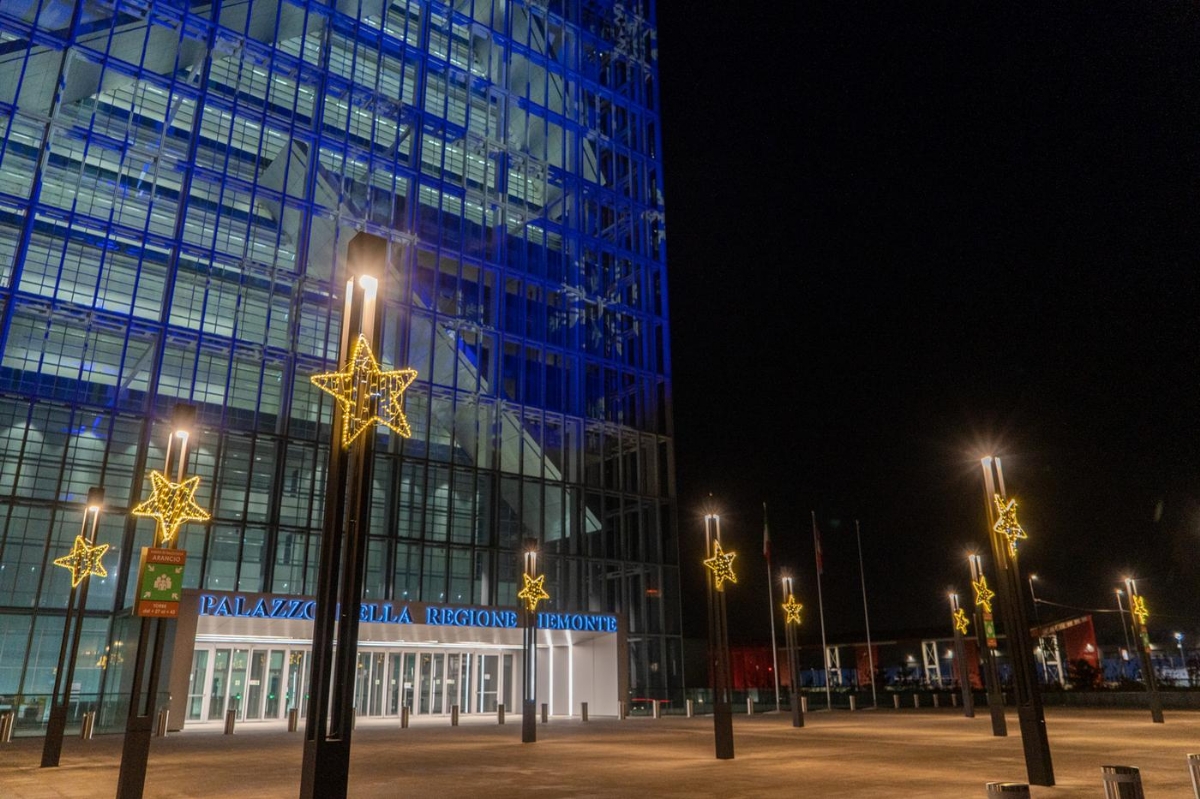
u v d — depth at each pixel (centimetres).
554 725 3659
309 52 4972
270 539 3944
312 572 4066
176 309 4097
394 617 3988
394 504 4397
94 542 2002
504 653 4616
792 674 3581
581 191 5953
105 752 2278
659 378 5931
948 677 8006
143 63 4197
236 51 4516
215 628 3481
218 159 4450
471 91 5591
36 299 3634
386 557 4284
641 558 5394
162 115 4325
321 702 1056
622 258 6053
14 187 3812
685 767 1858
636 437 5678
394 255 4822
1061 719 3794
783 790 1459
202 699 3647
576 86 6200
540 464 5106
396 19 5459
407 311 4744
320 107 4734
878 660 8306
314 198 4609
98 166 4059
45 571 3447
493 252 5306
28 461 3531
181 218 4100
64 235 3844
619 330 5859
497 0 5934
